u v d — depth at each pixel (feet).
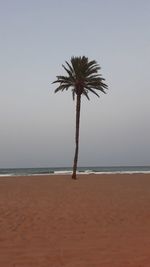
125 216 45.03
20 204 57.36
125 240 31.68
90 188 93.15
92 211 49.26
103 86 140.97
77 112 142.10
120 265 24.02
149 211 49.37
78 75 138.21
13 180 138.10
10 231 35.78
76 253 27.40
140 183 114.11
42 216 44.86
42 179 143.84
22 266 24.22
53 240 31.91
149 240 31.58
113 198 66.64
